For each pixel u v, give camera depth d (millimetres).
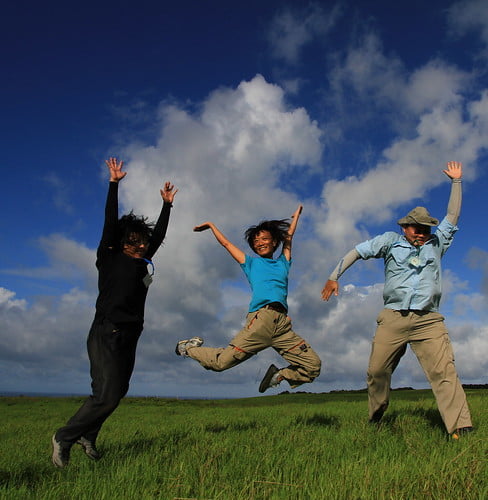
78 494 3279
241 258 5840
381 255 5984
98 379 4359
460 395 5184
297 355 5523
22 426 9883
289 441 5035
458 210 5965
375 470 3502
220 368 5520
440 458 3830
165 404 21969
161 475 3684
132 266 4641
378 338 5797
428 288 5531
